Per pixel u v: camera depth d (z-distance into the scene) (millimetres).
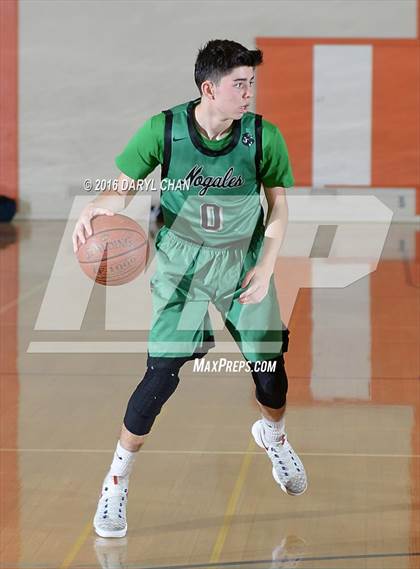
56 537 8102
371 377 13672
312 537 8078
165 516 8570
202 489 9250
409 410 11984
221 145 7684
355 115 33438
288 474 8688
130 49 33312
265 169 7902
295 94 33406
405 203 33562
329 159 33562
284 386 8273
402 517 8508
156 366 7922
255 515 8578
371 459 10102
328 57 33250
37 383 13359
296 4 33031
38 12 33281
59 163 33875
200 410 12023
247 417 11719
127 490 8477
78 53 33375
